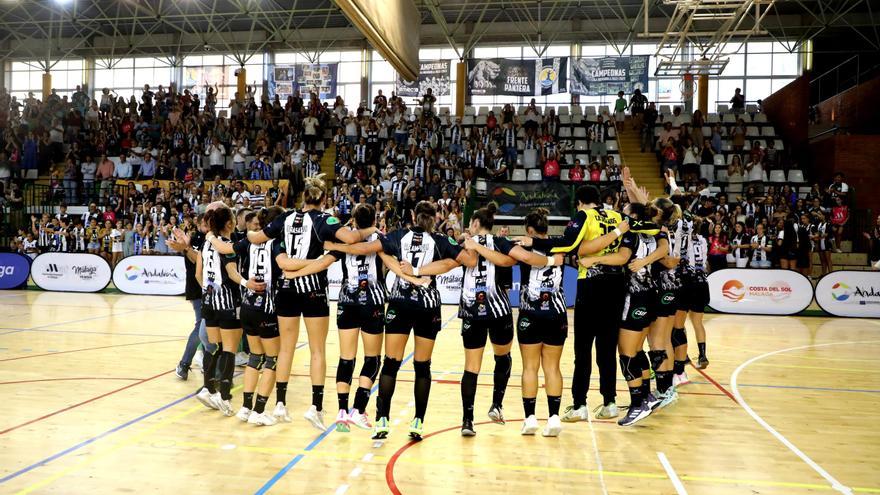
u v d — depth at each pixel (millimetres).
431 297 4973
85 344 9133
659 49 16203
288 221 5211
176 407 5934
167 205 18578
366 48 28906
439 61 27141
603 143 21734
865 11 25125
